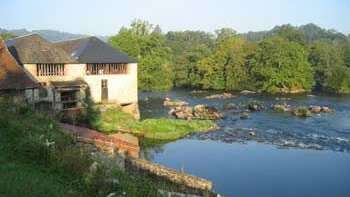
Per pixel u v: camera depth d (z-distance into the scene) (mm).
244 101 80062
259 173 32688
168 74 94938
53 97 49688
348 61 118375
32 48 50281
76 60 53250
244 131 50062
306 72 104938
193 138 46156
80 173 16203
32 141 18000
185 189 24234
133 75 58750
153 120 51125
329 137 46531
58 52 51938
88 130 31891
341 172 33031
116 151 27297
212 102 78625
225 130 50688
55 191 14391
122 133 46000
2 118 20438
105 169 16953
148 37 91375
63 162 16750
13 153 17219
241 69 111375
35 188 14250
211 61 113438
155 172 26578
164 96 91000
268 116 61375
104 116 50656
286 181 30531
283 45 103875
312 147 41812
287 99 84375
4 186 13922
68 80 52594
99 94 55750
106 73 56156
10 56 42250
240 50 112938
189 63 119500
